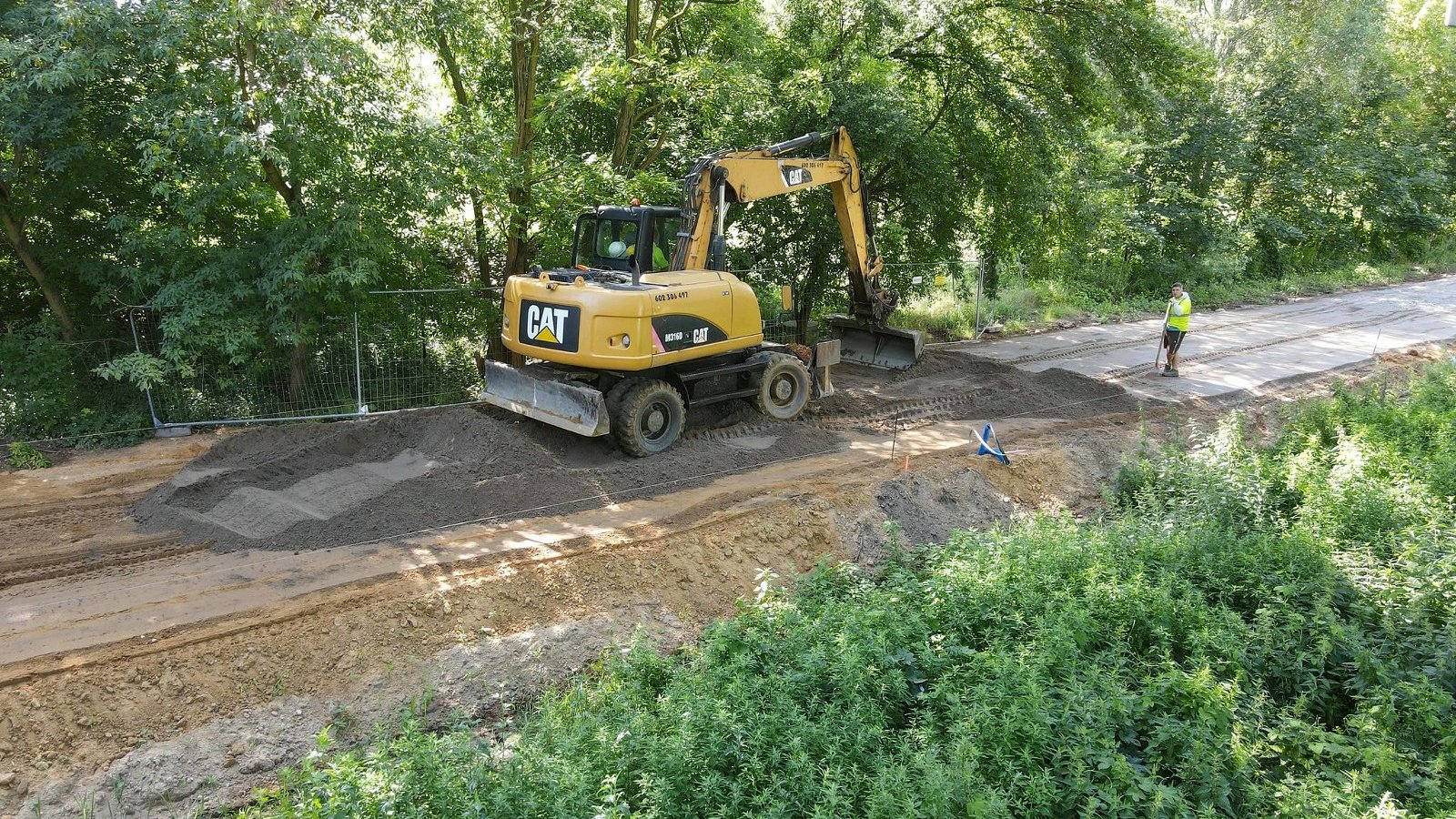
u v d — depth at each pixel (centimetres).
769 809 559
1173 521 1022
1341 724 755
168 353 1171
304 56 1115
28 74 1072
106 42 1087
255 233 1276
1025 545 918
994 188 1836
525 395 1174
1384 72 3216
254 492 993
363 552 904
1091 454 1306
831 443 1285
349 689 739
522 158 1427
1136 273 2700
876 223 1862
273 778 666
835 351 1443
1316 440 1259
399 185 1258
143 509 989
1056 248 2430
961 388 1577
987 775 609
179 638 742
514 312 1178
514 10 1416
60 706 673
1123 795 596
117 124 1161
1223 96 2814
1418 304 2592
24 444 1130
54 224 1218
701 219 1260
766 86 1472
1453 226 3581
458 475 1054
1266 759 683
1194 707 682
